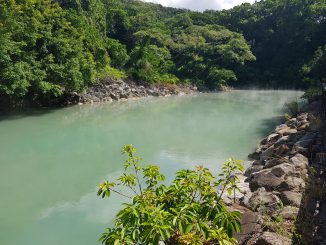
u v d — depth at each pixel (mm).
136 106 23516
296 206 5367
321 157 7422
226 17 51812
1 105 18922
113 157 11211
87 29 26250
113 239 3092
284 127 13148
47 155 11430
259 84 40125
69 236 6199
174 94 32156
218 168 10039
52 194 8141
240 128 16156
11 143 12867
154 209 3219
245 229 4566
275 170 6707
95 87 25656
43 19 20453
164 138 14016
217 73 37094
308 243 4078
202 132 15250
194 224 3100
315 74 33625
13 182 8930
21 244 5965
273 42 44719
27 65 18203
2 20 17531
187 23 49500
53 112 19703
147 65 32188
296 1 45125
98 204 7480
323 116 11195
